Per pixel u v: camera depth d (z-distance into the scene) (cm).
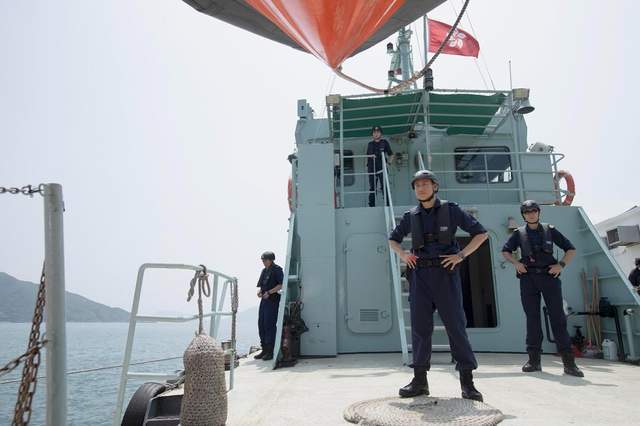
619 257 1430
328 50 349
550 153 794
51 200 203
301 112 983
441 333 687
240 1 435
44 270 200
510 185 897
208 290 329
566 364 467
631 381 427
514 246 514
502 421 270
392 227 666
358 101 790
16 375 1895
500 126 874
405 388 334
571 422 267
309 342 659
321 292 675
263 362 671
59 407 193
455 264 333
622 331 635
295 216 746
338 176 924
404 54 1160
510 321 698
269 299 732
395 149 925
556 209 748
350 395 368
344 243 732
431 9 468
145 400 304
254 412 312
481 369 512
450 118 857
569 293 717
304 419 289
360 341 699
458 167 912
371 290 712
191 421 264
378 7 314
